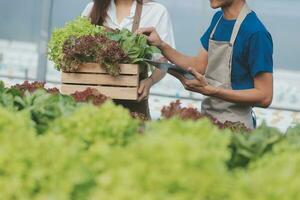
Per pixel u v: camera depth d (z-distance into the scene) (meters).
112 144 2.74
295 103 7.68
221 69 4.75
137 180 2.02
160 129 2.58
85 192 2.20
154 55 5.14
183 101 7.75
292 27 7.68
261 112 7.55
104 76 4.51
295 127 3.30
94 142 2.73
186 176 2.01
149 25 5.18
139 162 2.07
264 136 3.04
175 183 2.01
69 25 4.72
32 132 2.55
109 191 2.01
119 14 5.20
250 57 4.60
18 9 8.00
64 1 8.02
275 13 7.69
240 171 2.25
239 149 2.86
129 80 4.50
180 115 3.40
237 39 4.63
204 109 4.88
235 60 4.68
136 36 4.57
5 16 8.03
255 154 2.86
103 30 4.73
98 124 2.74
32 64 8.05
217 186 2.06
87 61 4.51
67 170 2.24
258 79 4.59
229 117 4.75
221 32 4.75
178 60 5.04
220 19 4.80
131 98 4.52
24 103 3.51
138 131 2.96
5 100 3.51
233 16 4.70
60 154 2.29
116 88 4.52
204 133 2.63
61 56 4.52
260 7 7.72
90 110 2.79
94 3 5.22
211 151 2.23
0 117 2.59
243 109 4.76
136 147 2.17
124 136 2.77
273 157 2.46
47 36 7.82
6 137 2.44
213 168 2.10
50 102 3.48
